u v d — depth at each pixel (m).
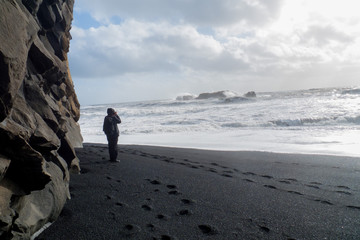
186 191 4.18
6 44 1.85
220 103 37.44
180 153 8.27
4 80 1.81
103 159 6.77
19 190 2.35
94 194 3.92
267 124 14.95
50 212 2.82
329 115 15.36
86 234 2.69
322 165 6.27
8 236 2.06
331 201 3.79
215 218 3.14
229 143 10.53
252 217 3.18
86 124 22.50
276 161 6.86
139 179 4.83
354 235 2.73
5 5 1.96
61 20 4.87
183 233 2.75
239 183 4.72
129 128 17.39
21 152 2.17
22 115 2.49
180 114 25.62
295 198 3.91
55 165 3.38
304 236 2.71
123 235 2.68
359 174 5.39
